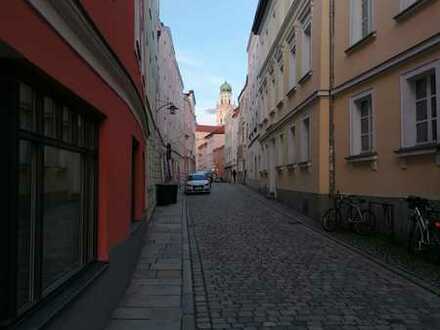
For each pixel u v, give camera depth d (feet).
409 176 35.58
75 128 15.75
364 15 44.75
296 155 67.31
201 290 24.85
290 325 19.12
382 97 40.14
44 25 11.13
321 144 52.42
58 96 13.60
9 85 10.14
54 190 13.58
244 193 116.88
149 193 56.80
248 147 154.30
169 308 21.54
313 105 55.83
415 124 36.17
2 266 10.06
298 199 66.08
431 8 32.68
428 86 34.45
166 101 110.73
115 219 20.85
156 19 76.07
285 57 76.84
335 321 19.56
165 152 113.80
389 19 38.50
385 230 39.75
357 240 40.19
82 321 14.34
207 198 102.83
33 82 11.48
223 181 253.85
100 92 17.60
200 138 418.92
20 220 10.91
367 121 45.19
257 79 122.42
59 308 11.90
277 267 30.32
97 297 16.69
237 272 29.09
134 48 30.19
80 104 15.35
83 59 14.79
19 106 10.53
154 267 30.81
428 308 21.22
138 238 33.12
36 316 11.09
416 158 34.47
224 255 34.94
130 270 26.84
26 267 11.32
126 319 19.84
